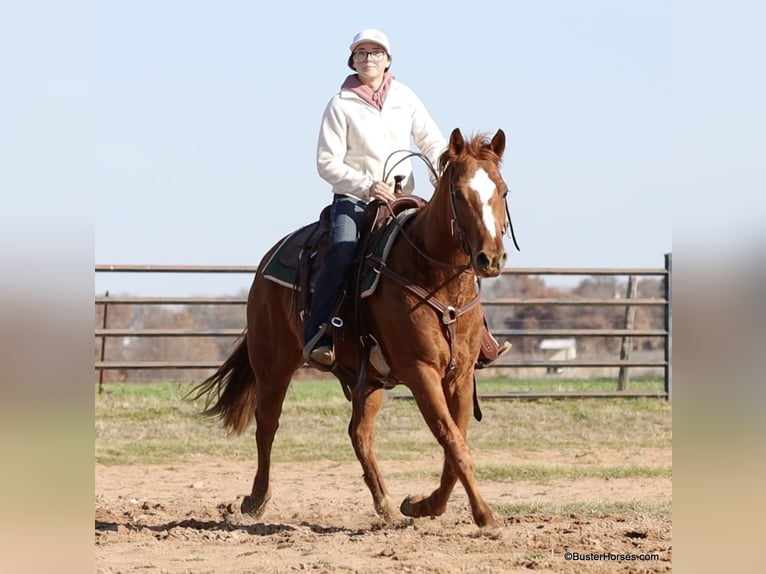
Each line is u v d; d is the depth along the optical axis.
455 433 9.19
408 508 10.66
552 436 20.11
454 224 8.94
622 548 8.77
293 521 11.23
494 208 8.72
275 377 11.55
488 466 16.09
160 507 12.20
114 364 22.02
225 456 17.98
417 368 9.27
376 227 10.19
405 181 11.04
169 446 18.64
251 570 7.93
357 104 10.70
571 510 11.65
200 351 48.25
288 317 11.12
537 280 56.19
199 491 14.20
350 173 10.38
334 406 22.30
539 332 23.11
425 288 9.33
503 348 10.89
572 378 32.66
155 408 21.73
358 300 9.98
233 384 12.34
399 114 10.84
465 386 9.74
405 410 21.91
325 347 10.08
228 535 9.80
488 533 9.16
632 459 17.55
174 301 22.44
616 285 58.81
